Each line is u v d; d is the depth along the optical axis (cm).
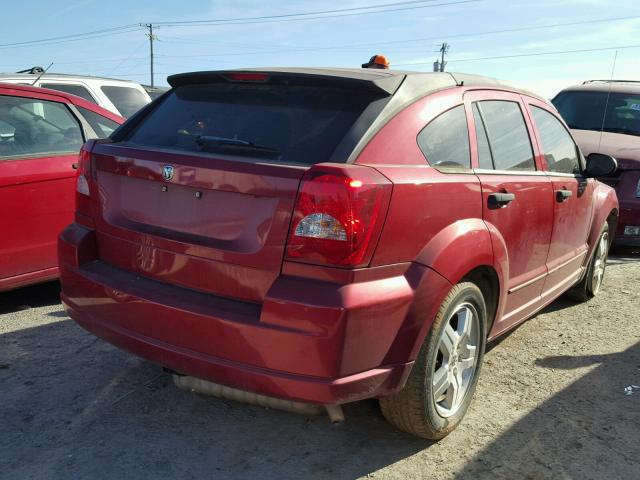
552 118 444
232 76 311
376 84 280
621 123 863
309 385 239
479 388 374
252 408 338
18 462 280
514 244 354
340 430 319
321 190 238
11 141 461
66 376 365
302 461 291
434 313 273
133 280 285
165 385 358
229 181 254
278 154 267
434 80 320
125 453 290
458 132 318
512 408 350
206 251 261
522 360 420
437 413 299
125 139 326
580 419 340
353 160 255
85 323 303
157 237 277
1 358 388
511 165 365
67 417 320
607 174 462
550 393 371
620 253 782
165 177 272
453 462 294
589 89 932
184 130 305
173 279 274
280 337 238
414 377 277
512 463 295
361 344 244
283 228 244
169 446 298
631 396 371
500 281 334
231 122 294
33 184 458
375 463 291
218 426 318
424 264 270
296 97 292
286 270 244
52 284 554
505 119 371
